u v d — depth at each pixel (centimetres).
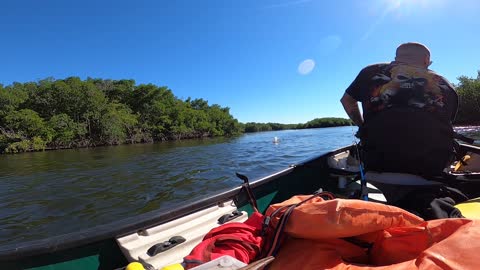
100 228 166
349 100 222
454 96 188
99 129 4569
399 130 181
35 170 1772
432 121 179
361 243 134
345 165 386
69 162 2141
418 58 195
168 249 166
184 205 201
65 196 1038
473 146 321
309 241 129
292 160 1673
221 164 1602
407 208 171
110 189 1102
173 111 5922
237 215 210
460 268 95
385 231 128
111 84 6800
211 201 216
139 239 172
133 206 874
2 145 3416
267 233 143
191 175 1283
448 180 193
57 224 760
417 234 121
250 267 112
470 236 105
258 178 263
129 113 5672
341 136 4091
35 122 3700
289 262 122
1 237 688
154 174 1365
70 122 4231
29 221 790
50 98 4544
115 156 2456
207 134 6538
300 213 125
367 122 199
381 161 187
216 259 118
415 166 178
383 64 206
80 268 156
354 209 120
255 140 3984
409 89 186
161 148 3256
